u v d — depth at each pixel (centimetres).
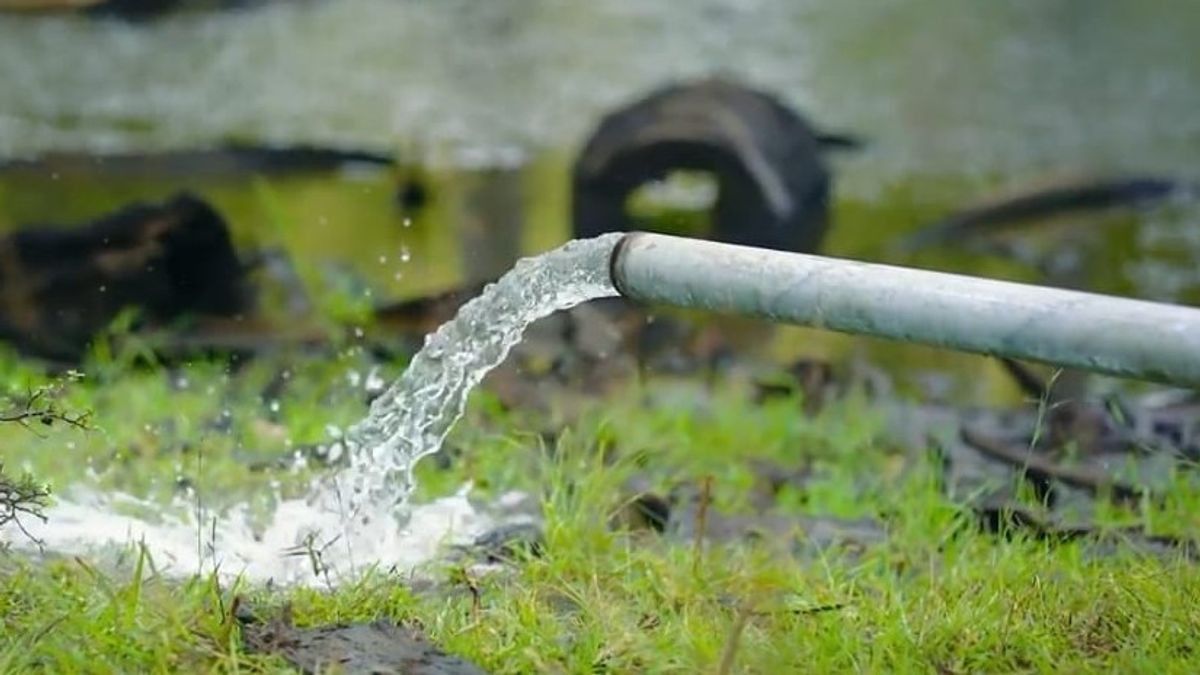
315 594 596
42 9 2241
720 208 1542
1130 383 1161
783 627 588
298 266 1273
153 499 762
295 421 943
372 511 700
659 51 2286
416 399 682
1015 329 487
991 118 2077
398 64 2173
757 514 845
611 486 780
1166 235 1672
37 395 685
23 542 665
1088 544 734
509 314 635
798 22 2464
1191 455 950
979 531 784
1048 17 2545
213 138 1812
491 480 814
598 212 1538
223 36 2245
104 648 529
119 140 1786
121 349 1157
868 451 1000
